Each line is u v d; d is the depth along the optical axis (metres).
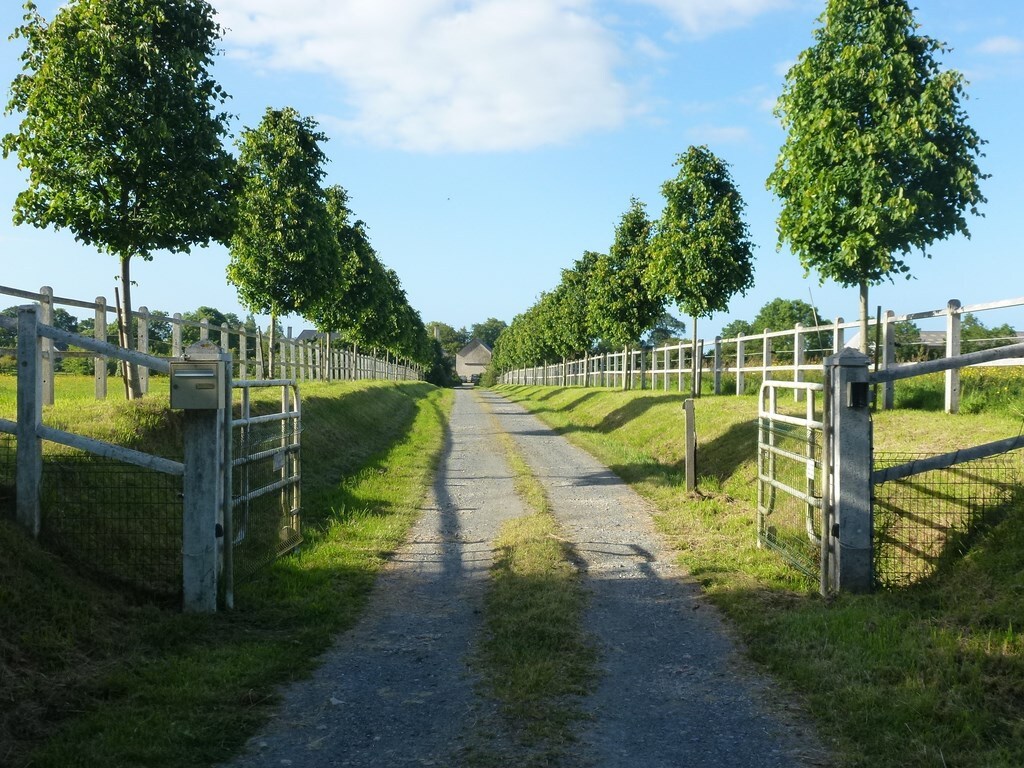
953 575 6.04
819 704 4.39
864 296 11.71
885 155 10.70
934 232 10.79
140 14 10.11
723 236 19.11
